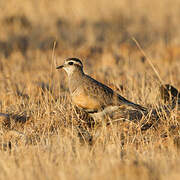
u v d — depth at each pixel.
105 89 28.64
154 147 25.06
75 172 20.62
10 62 54.59
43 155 23.52
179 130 27.75
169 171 20.16
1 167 21.58
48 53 59.56
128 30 76.88
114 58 56.78
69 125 29.12
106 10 91.06
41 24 78.31
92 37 71.06
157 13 90.62
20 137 27.45
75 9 88.06
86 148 24.48
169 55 59.91
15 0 83.25
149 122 29.30
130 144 25.75
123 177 19.47
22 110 32.41
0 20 76.38
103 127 27.48
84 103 28.20
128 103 28.64
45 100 32.31
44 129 27.55
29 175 20.30
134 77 43.81
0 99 37.50
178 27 80.25
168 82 42.44
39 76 44.97
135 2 97.62
